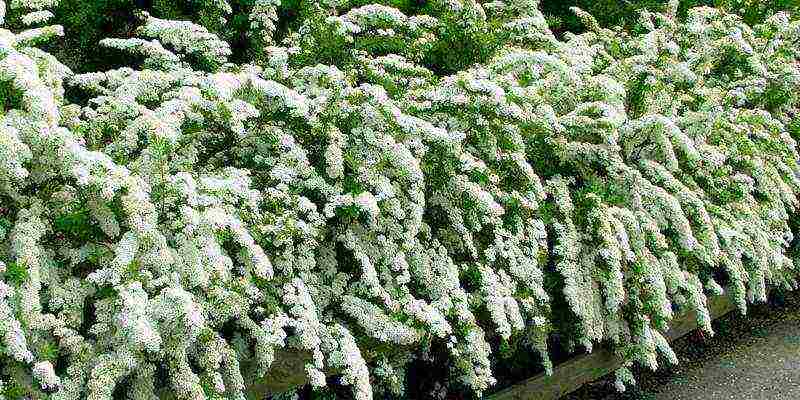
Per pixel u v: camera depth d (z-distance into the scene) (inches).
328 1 207.8
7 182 122.0
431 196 167.0
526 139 188.1
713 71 261.9
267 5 206.5
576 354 195.8
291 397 148.3
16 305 112.6
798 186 235.6
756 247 214.7
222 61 177.6
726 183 221.9
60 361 121.7
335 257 155.4
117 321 117.0
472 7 222.2
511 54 185.9
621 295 177.0
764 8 317.7
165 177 129.1
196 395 120.5
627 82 219.5
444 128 170.4
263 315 137.2
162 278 120.1
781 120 262.2
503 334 154.1
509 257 165.5
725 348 222.4
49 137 119.7
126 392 126.0
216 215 127.0
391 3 234.5
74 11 199.5
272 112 152.3
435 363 174.4
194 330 119.3
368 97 157.8
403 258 152.6
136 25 211.8
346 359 133.7
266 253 142.0
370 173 151.9
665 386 199.2
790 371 209.8
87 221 124.3
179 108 137.5
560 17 303.4
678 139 190.5
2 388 108.0
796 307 255.0
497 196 170.7
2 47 122.3
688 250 191.2
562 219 183.8
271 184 151.9
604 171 202.2
